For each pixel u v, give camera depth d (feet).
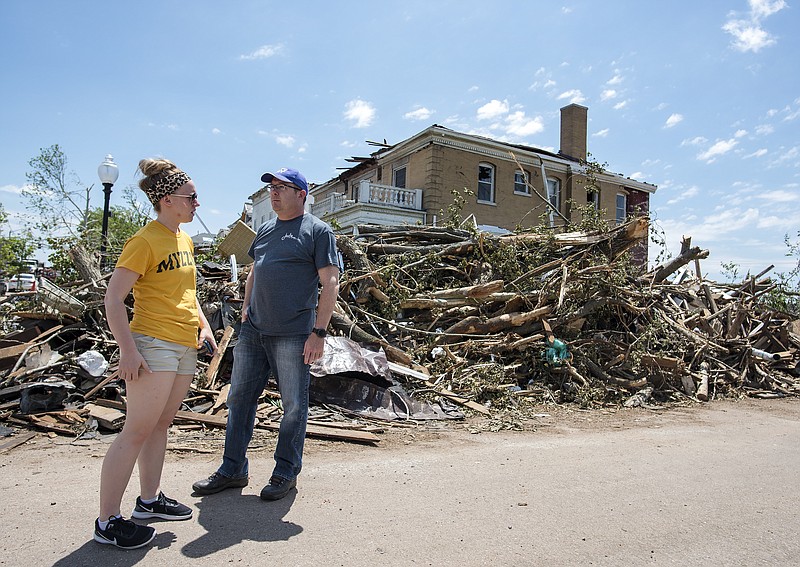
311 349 11.58
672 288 35.55
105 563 8.70
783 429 20.61
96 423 16.85
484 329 26.76
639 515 11.51
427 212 71.15
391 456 15.37
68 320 23.40
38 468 13.38
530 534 10.40
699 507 12.09
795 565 9.59
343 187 93.45
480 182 75.36
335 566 8.91
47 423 16.85
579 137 86.58
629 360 27.04
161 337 9.39
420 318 27.73
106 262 32.63
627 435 18.93
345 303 26.32
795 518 11.62
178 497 11.55
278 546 9.52
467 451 16.16
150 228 9.57
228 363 21.72
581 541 10.19
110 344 22.24
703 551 9.99
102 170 35.37
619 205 89.56
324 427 17.37
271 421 17.78
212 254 33.99
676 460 15.76
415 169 74.02
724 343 31.45
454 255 31.12
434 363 24.48
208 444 15.62
